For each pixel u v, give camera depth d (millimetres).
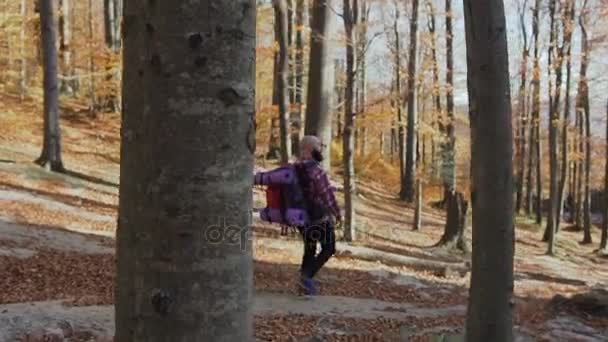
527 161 36375
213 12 1532
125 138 1612
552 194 21188
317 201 6824
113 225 12406
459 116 19172
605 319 8781
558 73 20531
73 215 12555
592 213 45188
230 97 1562
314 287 7340
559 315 8805
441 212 27953
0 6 24656
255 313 6215
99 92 24734
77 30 32531
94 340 4805
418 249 15969
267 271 9133
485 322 4754
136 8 1567
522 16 23000
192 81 1529
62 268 7809
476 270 4789
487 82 4637
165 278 1555
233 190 1589
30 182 15008
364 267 11141
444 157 17688
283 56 15148
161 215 1553
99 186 16844
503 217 4715
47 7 16484
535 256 20391
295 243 12539
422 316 7297
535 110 24531
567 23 20031
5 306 5520
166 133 1540
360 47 16375
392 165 37469
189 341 1561
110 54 21734
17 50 26375
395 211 25312
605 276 18250
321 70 13125
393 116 16391
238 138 1591
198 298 1561
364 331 5988
